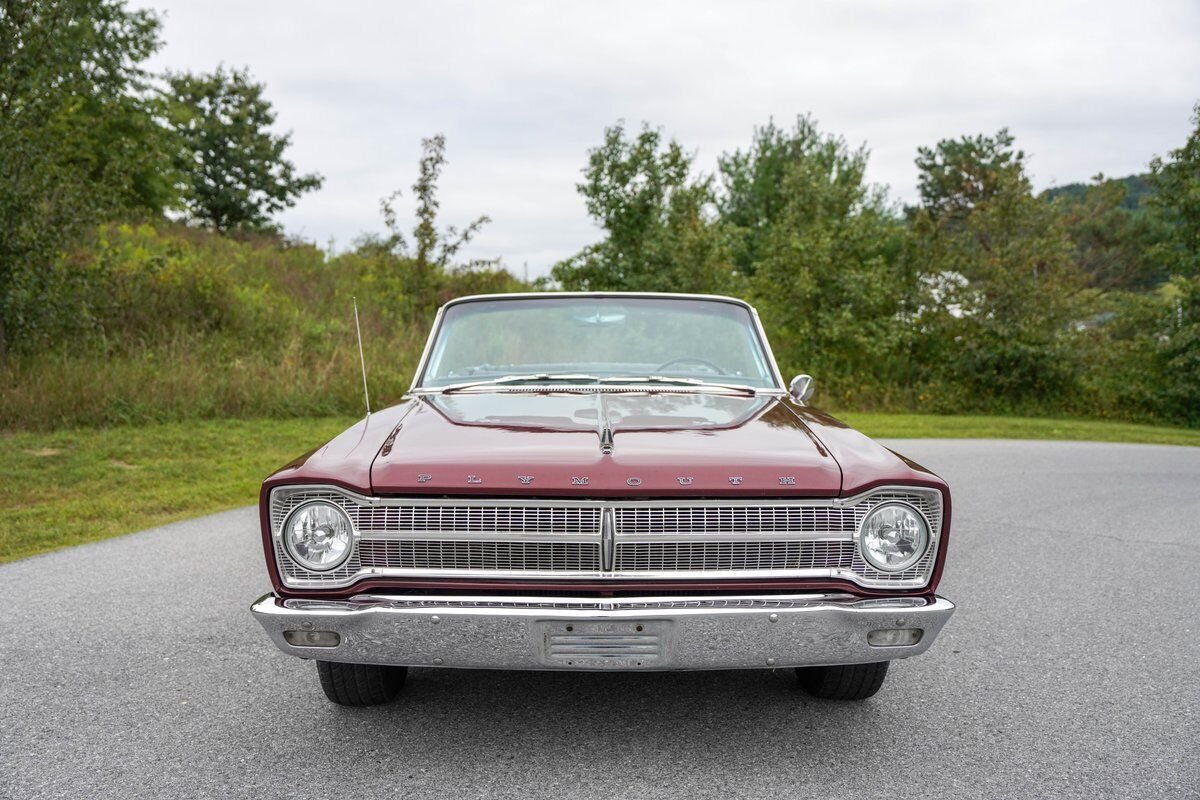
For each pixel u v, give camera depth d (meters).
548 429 3.21
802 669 3.60
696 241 19.05
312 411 13.36
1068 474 10.40
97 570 5.53
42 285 12.34
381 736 3.17
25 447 9.86
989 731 3.23
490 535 2.80
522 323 4.37
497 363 4.20
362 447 3.06
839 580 2.85
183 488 8.30
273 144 37.00
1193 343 22.72
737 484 2.81
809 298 23.17
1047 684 3.71
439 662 2.79
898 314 24.02
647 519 2.80
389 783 2.82
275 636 2.82
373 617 2.75
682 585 2.80
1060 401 23.38
